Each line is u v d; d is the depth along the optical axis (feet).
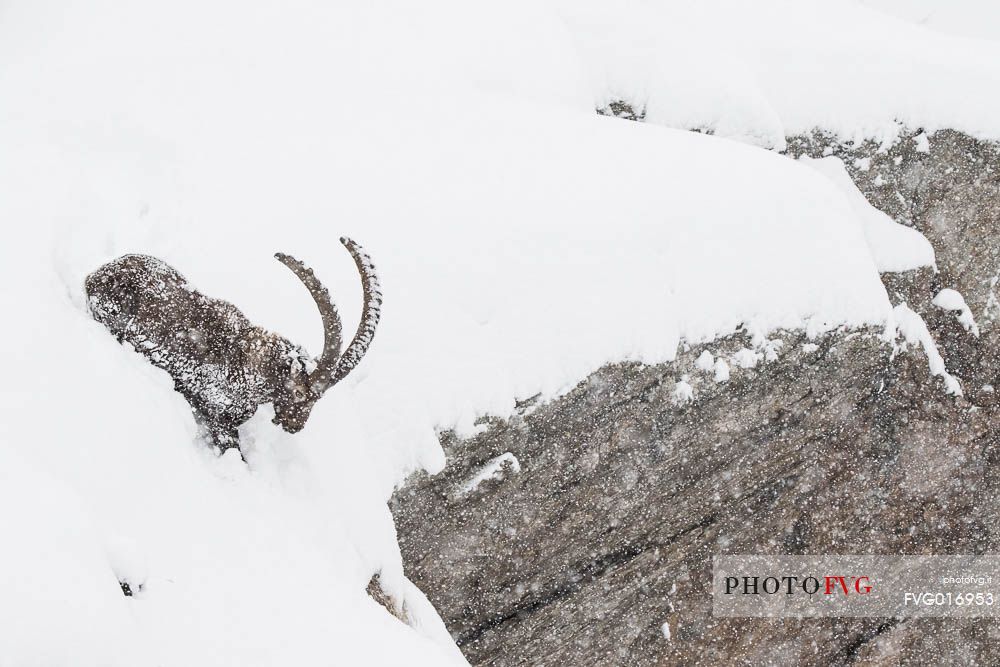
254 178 85.20
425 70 101.76
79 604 37.65
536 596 83.66
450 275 81.46
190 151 85.92
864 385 96.37
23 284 57.72
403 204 84.99
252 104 92.32
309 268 55.57
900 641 105.60
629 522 86.79
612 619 87.81
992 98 118.42
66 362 51.55
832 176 118.52
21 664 34.71
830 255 93.66
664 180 92.38
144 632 40.98
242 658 43.06
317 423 65.82
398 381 76.79
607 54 119.03
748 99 115.44
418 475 76.69
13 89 90.02
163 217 79.51
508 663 83.15
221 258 77.05
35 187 75.00
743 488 92.43
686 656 92.48
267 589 48.83
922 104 119.14
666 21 123.03
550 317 82.58
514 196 87.76
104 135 86.02
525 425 80.94
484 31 108.27
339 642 47.80
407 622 65.87
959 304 113.50
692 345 87.71
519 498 81.25
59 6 104.47
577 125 98.12
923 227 118.52
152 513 48.06
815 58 123.13
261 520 54.90
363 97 95.86
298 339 74.08
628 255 86.43
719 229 90.33
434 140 92.58
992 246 118.62
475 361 79.41
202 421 59.06
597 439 84.12
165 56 96.17
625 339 84.38
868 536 100.58
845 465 97.66
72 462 46.26
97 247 72.08
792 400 92.63
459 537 79.30
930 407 102.37
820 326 92.63
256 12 102.89
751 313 89.97
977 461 106.01
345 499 63.93
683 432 88.12
